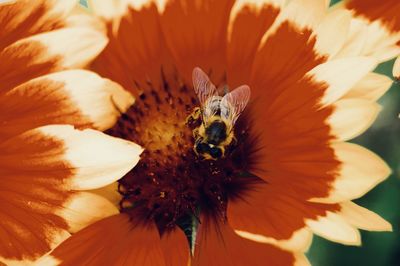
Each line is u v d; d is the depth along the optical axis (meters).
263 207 0.16
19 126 0.16
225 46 0.18
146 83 0.18
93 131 0.16
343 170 0.16
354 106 0.16
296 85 0.16
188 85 0.18
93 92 0.16
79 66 0.16
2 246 0.16
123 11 0.18
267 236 0.16
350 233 0.15
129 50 0.18
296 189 0.16
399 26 0.17
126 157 0.16
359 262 0.19
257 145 0.17
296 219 0.16
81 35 0.16
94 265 0.16
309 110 0.16
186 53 0.18
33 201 0.16
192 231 0.17
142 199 0.18
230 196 0.17
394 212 0.20
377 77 0.16
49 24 0.17
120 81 0.18
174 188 0.18
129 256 0.17
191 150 0.18
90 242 0.16
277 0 0.17
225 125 0.17
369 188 0.15
